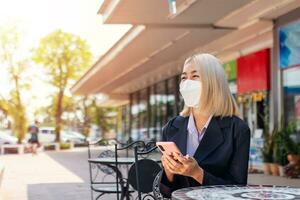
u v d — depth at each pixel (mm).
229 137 2828
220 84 2873
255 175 12297
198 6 10781
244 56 16109
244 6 10875
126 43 15953
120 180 5832
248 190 2500
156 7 10820
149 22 12547
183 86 2900
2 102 32875
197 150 2844
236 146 2814
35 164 18422
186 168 2607
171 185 2943
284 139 12039
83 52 36000
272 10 11539
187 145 2969
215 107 2861
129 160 5961
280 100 12695
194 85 2865
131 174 4672
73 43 35875
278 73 12750
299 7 11523
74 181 11797
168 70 23281
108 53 19641
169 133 3088
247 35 14281
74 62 36031
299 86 11891
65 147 33844
